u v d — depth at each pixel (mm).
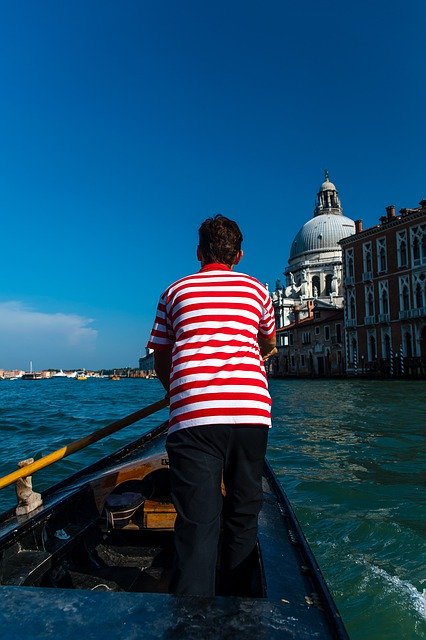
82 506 4273
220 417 2369
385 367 53406
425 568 4902
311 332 71000
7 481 3807
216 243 2861
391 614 4051
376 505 6957
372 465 9609
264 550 2895
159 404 4109
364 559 5145
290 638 1483
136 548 4312
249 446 2438
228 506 2578
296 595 2184
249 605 1594
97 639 1355
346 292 61031
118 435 14516
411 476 8625
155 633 1393
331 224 96312
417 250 50906
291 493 7625
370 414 19438
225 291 2656
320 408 22609
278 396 33031
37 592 1591
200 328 2541
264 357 3162
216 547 2332
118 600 1555
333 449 11469
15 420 19016
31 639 1348
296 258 99188
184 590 2188
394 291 53656
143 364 199250
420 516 6434
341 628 1646
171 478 2447
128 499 4258
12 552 3381
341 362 64500
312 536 5836
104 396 40562
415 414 19141
